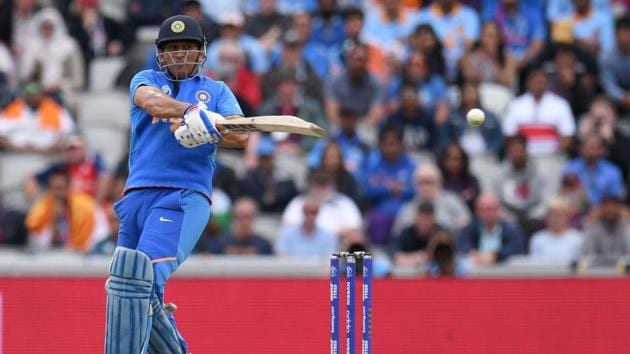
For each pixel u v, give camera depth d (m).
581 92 57.66
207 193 26.16
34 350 36.97
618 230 46.81
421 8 63.09
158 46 26.16
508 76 59.25
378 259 43.34
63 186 47.59
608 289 37.81
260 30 59.81
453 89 57.53
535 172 51.53
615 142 54.75
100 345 37.00
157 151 25.86
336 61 58.12
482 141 53.97
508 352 37.53
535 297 37.72
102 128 55.97
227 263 40.53
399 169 51.06
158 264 25.33
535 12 61.84
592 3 63.44
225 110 26.33
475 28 61.25
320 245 46.38
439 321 37.56
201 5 58.38
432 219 45.12
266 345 37.25
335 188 49.34
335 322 26.45
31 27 59.91
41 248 47.34
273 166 50.81
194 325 37.25
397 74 57.03
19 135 53.97
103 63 59.62
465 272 42.00
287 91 54.12
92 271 39.84
